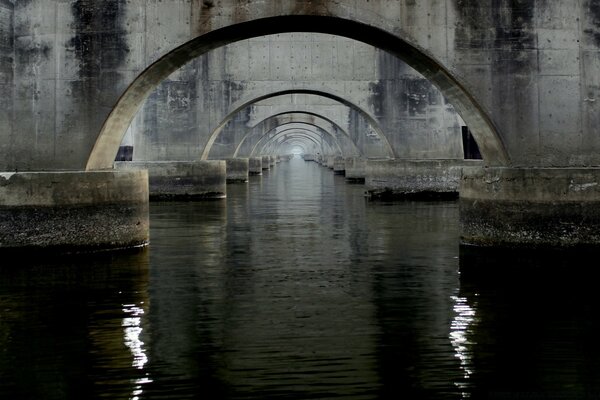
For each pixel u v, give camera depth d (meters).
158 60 14.72
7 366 7.48
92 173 14.10
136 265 13.10
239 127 43.53
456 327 8.91
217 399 6.58
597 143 14.56
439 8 14.55
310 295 10.70
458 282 11.55
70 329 8.84
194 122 30.66
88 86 14.75
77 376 7.18
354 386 6.90
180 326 8.98
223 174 29.66
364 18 14.61
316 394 6.70
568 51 14.49
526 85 14.55
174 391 6.78
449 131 28.97
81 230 14.05
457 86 14.88
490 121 14.66
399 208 24.09
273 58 31.72
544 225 13.67
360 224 19.39
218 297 10.56
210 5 14.66
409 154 29.25
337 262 13.45
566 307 9.88
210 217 21.50
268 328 8.91
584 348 8.03
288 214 22.36
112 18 14.69
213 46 16.08
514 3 14.49
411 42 14.59
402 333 8.67
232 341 8.36
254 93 31.53
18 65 14.77
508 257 13.69
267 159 70.50
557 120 14.58
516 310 9.73
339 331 8.76
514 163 14.72
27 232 13.73
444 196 28.20
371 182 28.84
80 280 11.73
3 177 13.59
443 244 15.52
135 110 16.05
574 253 13.53
